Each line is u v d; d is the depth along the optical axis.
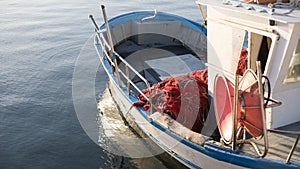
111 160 7.00
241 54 5.80
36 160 7.08
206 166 5.66
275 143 5.11
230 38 5.64
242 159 4.82
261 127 4.43
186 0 23.28
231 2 5.57
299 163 4.52
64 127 8.19
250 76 4.82
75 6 22.09
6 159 7.09
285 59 4.80
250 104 4.48
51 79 10.80
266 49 5.33
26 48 13.84
